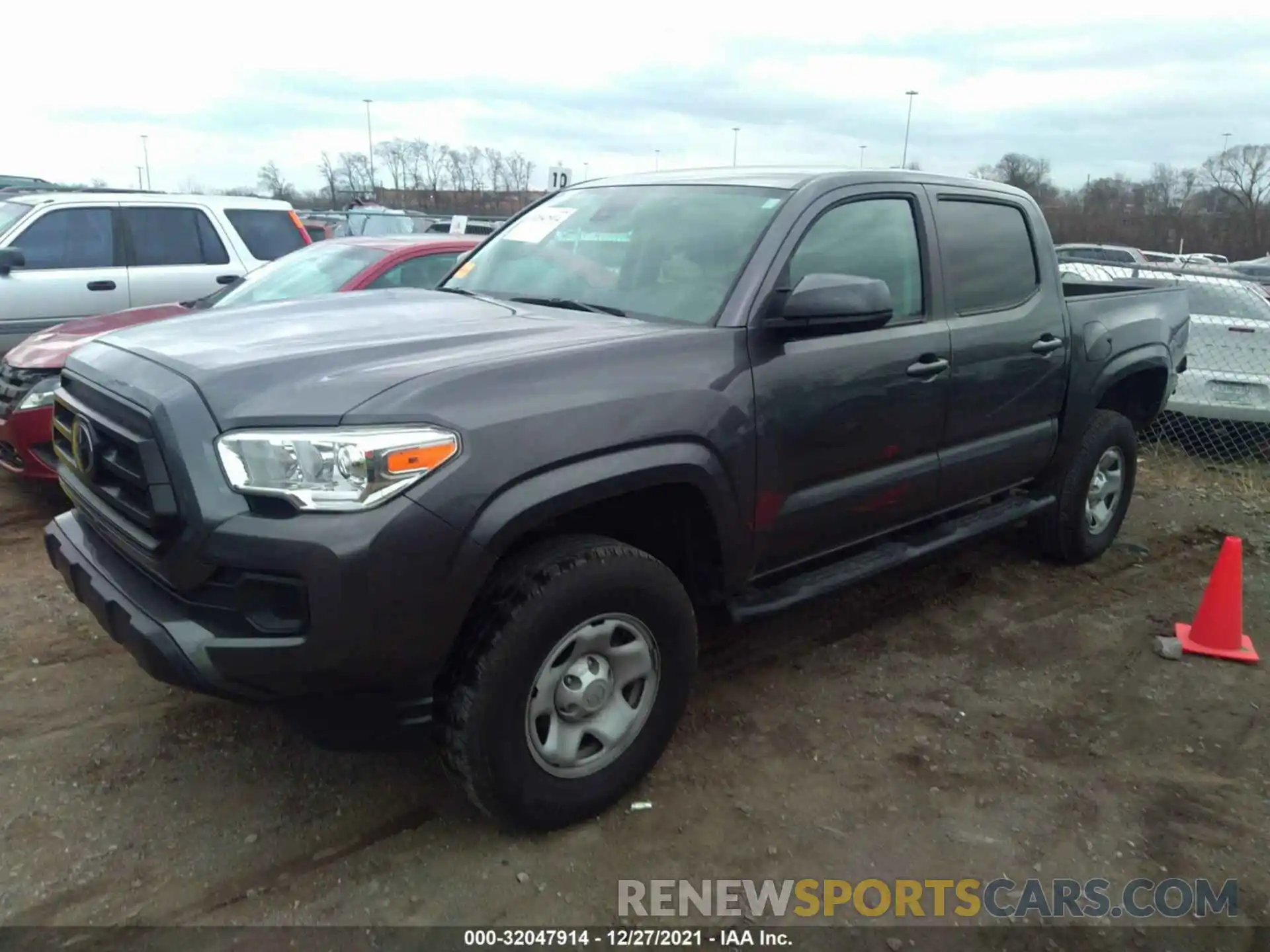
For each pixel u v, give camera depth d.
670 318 3.42
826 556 4.02
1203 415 8.37
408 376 2.67
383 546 2.48
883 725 3.78
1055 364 4.75
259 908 2.70
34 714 3.61
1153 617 4.90
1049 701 4.02
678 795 3.27
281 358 2.78
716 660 4.27
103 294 8.20
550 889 2.81
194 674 2.54
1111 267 9.09
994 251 4.51
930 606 4.93
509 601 2.76
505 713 2.77
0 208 8.66
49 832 2.97
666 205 3.94
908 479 4.00
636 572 2.98
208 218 8.85
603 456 2.87
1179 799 3.38
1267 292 9.45
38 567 4.98
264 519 2.49
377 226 20.41
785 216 3.56
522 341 3.04
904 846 3.07
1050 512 5.28
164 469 2.61
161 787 3.21
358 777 3.31
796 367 3.42
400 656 2.59
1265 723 3.92
